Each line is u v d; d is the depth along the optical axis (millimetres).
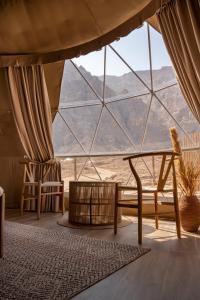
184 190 3404
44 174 5242
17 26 4082
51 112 5875
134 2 3410
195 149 4332
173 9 3232
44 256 2262
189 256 2285
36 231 3264
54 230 3355
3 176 5727
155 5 3375
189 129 12359
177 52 3305
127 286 1682
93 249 2467
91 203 3730
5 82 5434
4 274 1869
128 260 2150
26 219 4230
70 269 1957
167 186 5094
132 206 2904
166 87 5543
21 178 5656
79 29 4117
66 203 5473
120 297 1533
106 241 2762
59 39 4387
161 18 3434
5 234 3088
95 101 7008
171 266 2037
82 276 1826
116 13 3684
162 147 13828
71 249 2471
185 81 3289
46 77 5586
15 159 5773
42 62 4828
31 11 3791
